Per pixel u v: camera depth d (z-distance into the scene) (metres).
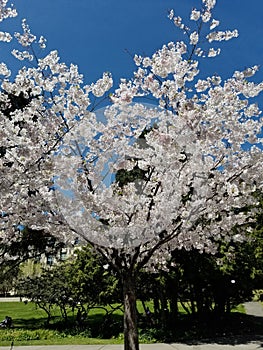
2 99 4.86
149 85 4.89
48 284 11.91
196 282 10.55
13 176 4.74
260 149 5.31
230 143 5.34
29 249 8.70
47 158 4.77
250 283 10.59
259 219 9.91
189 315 12.12
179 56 4.87
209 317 11.86
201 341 9.34
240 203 5.47
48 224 5.44
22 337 9.95
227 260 9.68
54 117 4.93
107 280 10.70
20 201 5.20
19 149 4.66
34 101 4.91
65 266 12.34
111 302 10.69
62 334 10.44
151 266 7.36
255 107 5.25
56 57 4.99
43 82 4.99
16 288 12.39
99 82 4.82
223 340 9.48
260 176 5.46
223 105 5.08
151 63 4.95
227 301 11.94
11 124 4.59
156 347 8.58
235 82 5.11
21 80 4.86
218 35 4.87
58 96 5.09
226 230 6.15
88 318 13.77
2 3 4.73
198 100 4.96
